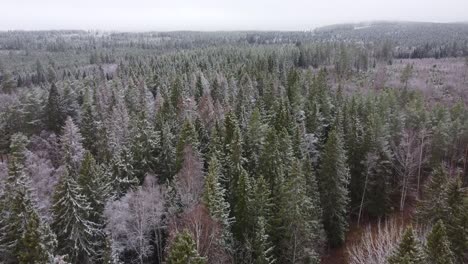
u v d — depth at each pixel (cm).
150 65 15625
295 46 19825
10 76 15400
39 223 3023
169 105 7262
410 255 2828
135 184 4684
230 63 14150
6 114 7662
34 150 6638
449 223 4219
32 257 2903
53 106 7575
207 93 8894
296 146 5800
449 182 4541
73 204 3628
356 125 6562
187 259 2842
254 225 4188
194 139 5150
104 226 4106
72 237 3644
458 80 13288
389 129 7025
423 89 11700
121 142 6062
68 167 5038
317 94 8412
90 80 11362
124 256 4178
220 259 3594
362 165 6044
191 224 3656
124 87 10644
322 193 5291
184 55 16938
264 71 11819
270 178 5012
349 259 5106
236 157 5034
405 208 6431
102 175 4441
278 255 4228
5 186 3938
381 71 13338
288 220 4106
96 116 7462
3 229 3559
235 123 5894
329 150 5216
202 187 4441
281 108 6744
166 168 5291
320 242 4709
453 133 7062
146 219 3984
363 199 6091
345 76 13700
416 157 6794
